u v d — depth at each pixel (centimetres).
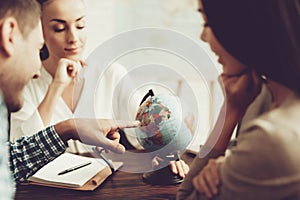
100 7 270
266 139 83
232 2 89
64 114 193
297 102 88
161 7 277
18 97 123
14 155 147
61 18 182
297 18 86
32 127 173
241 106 117
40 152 148
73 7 182
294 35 86
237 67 104
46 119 175
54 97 178
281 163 82
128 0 273
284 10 85
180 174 150
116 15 274
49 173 153
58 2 180
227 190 91
